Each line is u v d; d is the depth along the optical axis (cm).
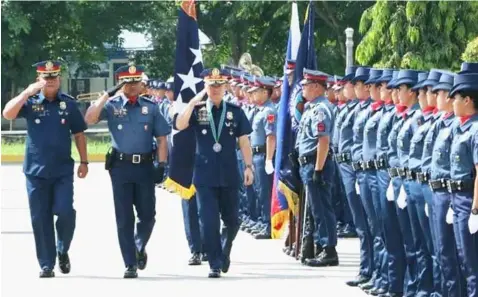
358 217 1728
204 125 1772
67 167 1775
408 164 1510
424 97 1496
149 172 1795
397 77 1565
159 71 6925
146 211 1816
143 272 1870
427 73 1516
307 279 1784
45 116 1762
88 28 6625
